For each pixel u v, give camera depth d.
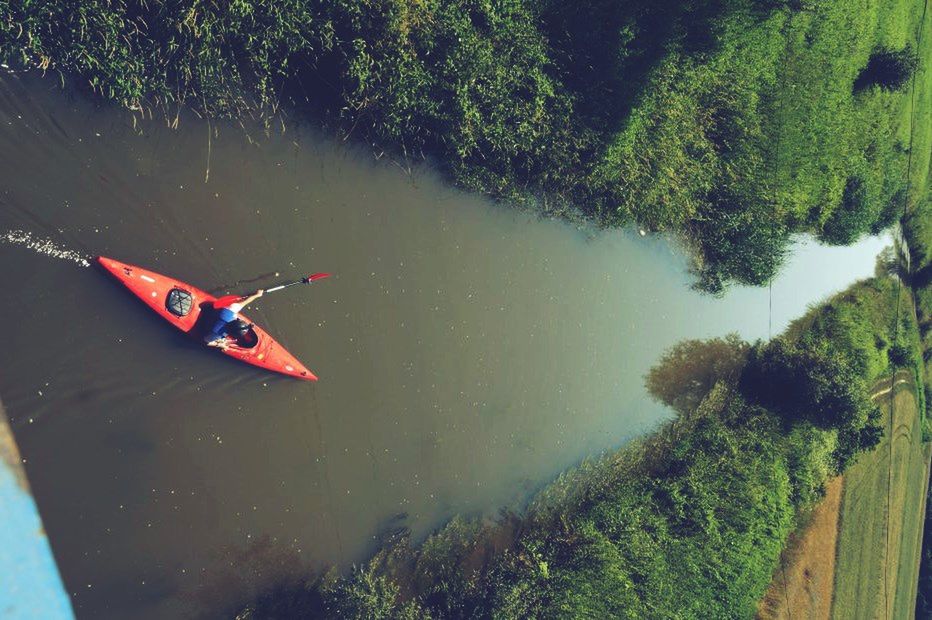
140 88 10.09
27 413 9.51
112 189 10.09
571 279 14.56
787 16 17.34
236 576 10.78
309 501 11.48
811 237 20.06
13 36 9.27
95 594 9.77
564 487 14.30
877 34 20.86
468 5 11.95
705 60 15.18
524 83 12.80
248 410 11.02
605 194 14.50
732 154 16.45
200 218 10.66
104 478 9.95
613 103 13.66
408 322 12.47
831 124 19.08
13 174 9.48
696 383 16.95
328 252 11.67
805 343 19.20
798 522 20.06
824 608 20.47
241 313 10.95
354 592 11.26
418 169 12.42
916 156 23.80
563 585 13.22
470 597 12.45
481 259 13.30
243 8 10.26
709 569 15.68
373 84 11.46
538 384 14.12
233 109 10.82
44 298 9.65
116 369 10.09
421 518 12.51
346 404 11.84
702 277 16.94
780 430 17.95
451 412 12.95
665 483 15.59
